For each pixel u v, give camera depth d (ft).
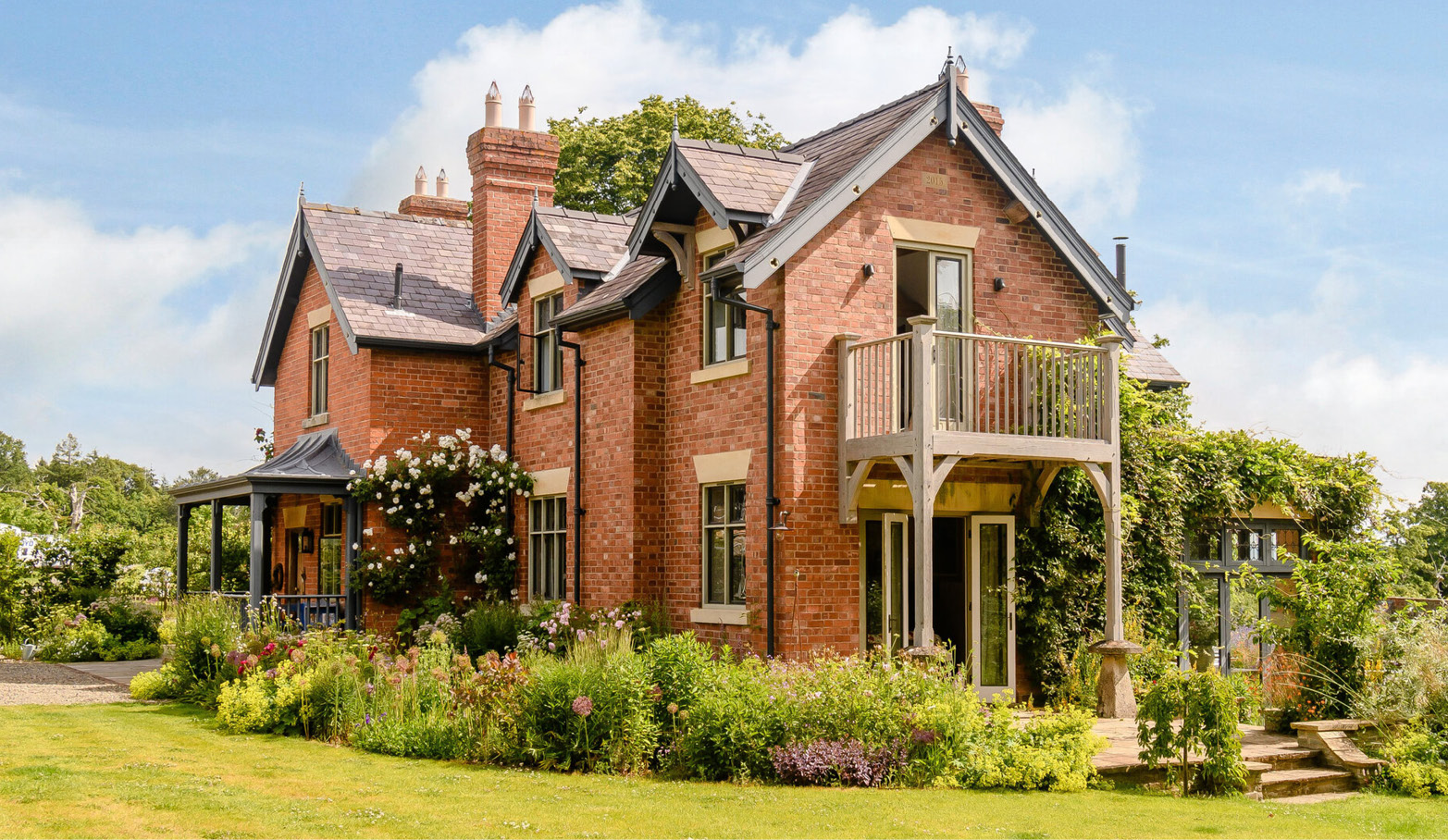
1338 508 58.75
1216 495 55.77
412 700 42.45
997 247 50.67
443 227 76.02
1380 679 42.37
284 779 33.99
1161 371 64.34
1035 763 35.17
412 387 66.39
